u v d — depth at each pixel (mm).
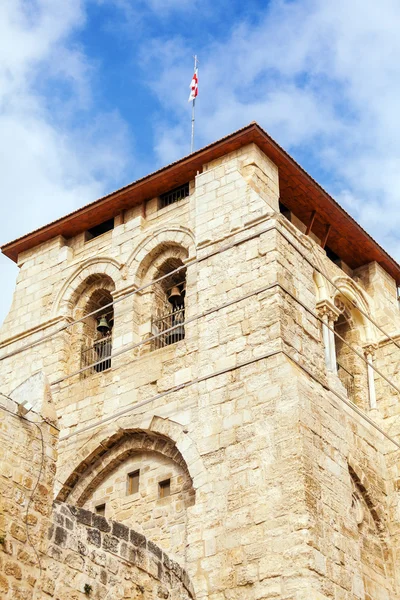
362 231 38969
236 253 32719
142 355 34531
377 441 34375
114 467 32625
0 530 19875
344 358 37531
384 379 36188
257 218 33000
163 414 31516
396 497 33281
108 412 33344
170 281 36375
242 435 28844
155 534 30062
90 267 37875
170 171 36656
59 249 39469
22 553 20109
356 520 31344
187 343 32625
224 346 31016
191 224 35594
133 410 32438
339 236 39250
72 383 35312
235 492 27922
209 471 28938
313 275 36281
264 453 28031
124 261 36844
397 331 37812
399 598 31375
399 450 34312
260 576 26141
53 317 37562
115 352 34875
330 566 26266
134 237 37219
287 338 30234
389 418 35656
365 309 38719
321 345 31797
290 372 29031
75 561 21266
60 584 20688
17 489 20578
